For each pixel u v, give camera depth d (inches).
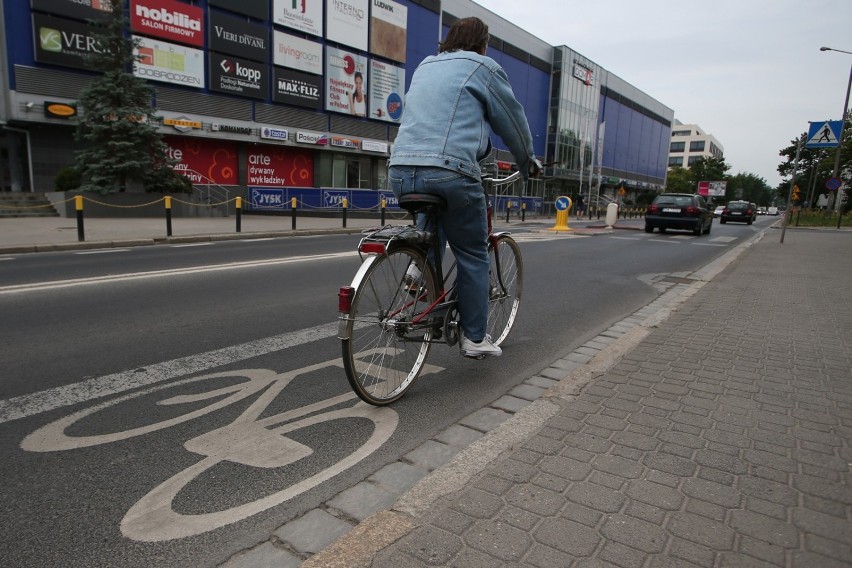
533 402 124.6
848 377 144.8
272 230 595.8
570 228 832.9
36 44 707.4
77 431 110.3
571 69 1939.0
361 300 118.4
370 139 1188.5
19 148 749.3
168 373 144.9
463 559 70.3
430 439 110.7
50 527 79.4
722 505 83.6
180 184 766.5
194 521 81.7
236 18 916.6
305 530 80.0
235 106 933.8
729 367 151.5
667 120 3006.9
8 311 206.7
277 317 208.5
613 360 157.5
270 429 114.0
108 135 709.3
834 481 91.4
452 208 124.1
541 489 87.2
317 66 1055.0
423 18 1294.3
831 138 601.6
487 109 126.0
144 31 802.8
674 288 311.4
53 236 471.5
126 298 233.8
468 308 140.0
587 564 69.8
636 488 87.9
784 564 70.5
